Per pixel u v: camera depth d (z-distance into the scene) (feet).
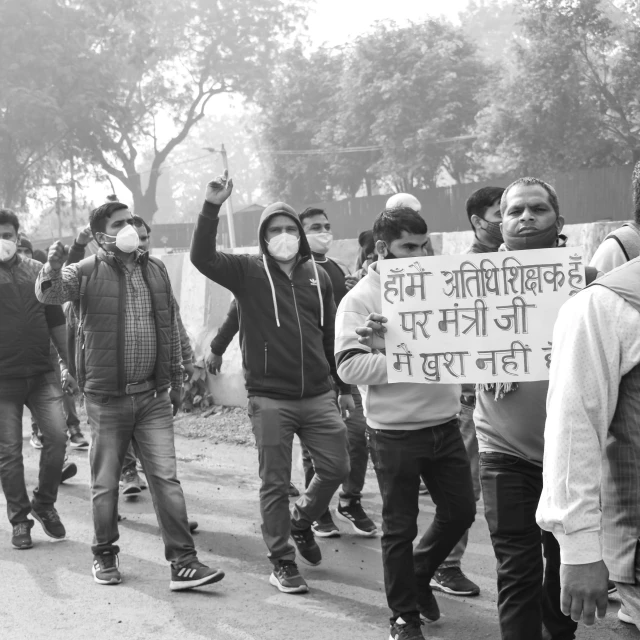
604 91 104.53
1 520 20.74
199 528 19.84
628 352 7.64
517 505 11.06
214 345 20.72
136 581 16.42
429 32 138.51
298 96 167.94
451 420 13.21
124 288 16.49
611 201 101.14
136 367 16.33
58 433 19.10
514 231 11.85
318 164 158.51
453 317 11.62
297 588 15.56
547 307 11.24
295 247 15.79
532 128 104.63
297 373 15.83
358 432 18.90
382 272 11.92
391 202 20.49
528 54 106.01
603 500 7.98
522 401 11.23
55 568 17.24
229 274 15.75
